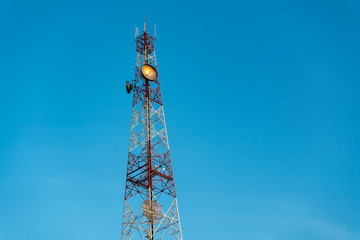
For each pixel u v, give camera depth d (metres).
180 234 69.12
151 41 93.19
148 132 79.50
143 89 84.88
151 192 72.81
